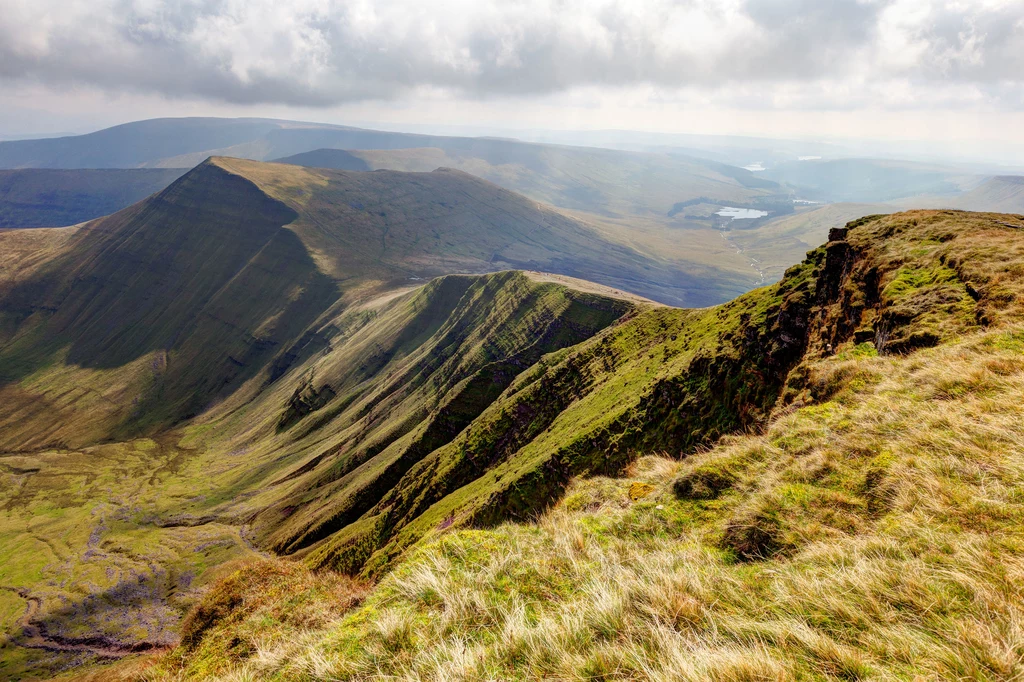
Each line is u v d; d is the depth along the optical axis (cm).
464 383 14800
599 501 1107
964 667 420
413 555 920
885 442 883
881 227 3102
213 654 1377
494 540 893
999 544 580
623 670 489
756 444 1059
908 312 1791
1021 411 845
